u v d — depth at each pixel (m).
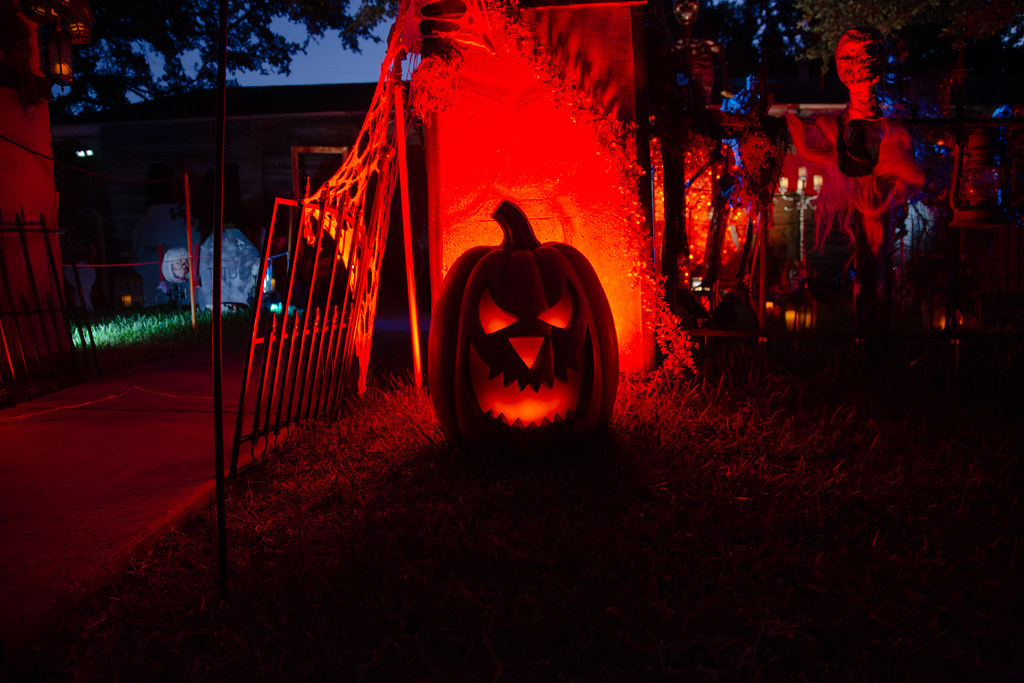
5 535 3.69
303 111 17.53
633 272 6.29
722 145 6.52
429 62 6.07
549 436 4.57
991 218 6.05
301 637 2.87
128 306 15.13
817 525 3.69
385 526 3.72
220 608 3.04
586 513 3.86
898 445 4.78
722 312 6.95
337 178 5.31
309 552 3.48
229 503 4.16
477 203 6.41
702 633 2.83
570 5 6.11
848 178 6.65
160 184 17.03
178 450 5.08
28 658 2.71
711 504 3.96
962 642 2.77
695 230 7.30
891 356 6.62
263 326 11.27
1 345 7.68
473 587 3.15
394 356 8.34
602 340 4.70
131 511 3.97
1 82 7.71
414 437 5.05
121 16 21.67
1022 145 6.08
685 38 6.43
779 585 3.11
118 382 7.56
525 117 6.29
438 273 6.54
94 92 23.59
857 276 6.80
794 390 6.08
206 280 14.32
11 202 7.87
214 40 23.39
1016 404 5.50
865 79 6.25
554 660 2.68
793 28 19.92
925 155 6.85
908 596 3.04
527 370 4.43
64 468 4.73
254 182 17.77
